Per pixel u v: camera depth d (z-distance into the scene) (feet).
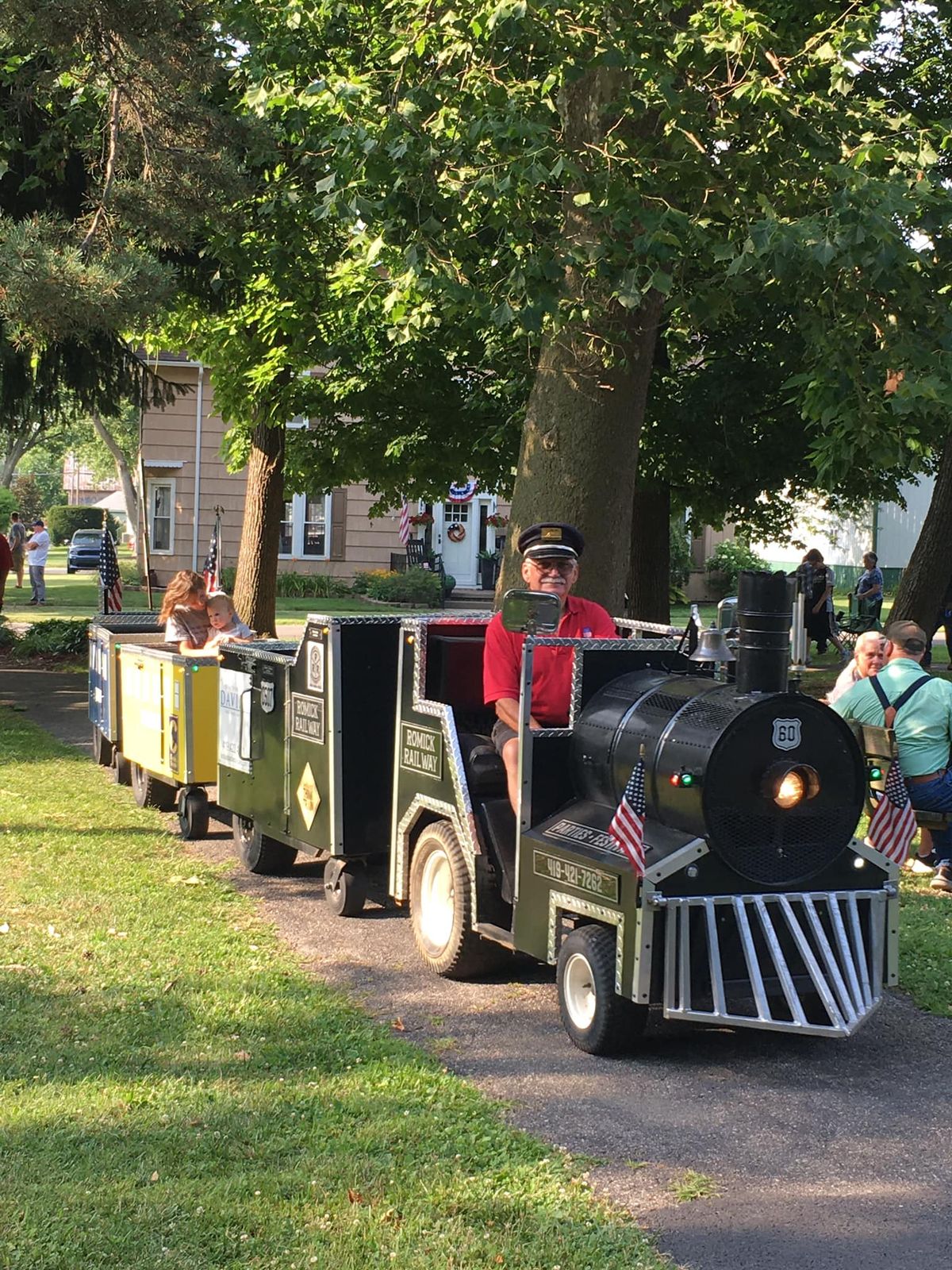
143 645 36.55
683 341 50.75
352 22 37.45
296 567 120.26
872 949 18.16
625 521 32.12
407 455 55.93
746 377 48.47
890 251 26.40
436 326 42.22
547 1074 17.03
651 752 17.51
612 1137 15.07
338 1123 15.03
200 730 29.66
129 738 33.91
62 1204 12.78
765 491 56.34
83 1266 11.69
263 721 26.37
